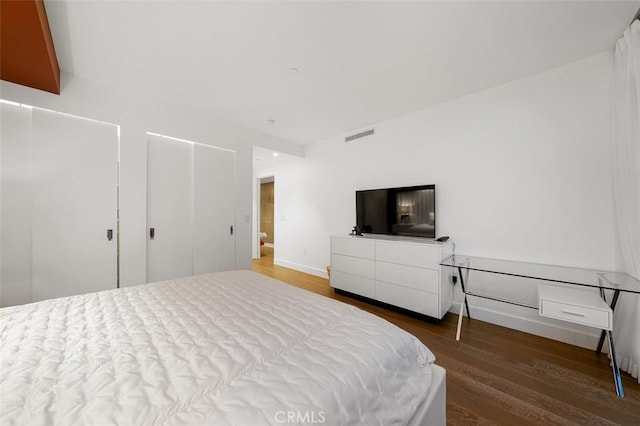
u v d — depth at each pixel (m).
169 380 0.71
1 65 1.75
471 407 1.42
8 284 2.03
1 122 2.00
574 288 2.06
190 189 3.12
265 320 1.12
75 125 2.30
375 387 0.80
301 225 4.73
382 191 3.32
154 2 1.46
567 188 2.13
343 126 3.61
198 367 0.77
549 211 2.22
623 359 1.76
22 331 0.99
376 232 3.39
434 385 1.06
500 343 2.13
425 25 1.66
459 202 2.74
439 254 2.46
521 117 2.35
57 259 2.22
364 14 1.56
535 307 2.03
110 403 0.62
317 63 2.08
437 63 2.09
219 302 1.33
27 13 1.29
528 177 2.32
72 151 2.29
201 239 3.20
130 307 1.25
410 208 3.04
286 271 4.73
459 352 1.99
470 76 2.30
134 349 0.87
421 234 2.95
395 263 2.81
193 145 3.12
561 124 2.16
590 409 1.40
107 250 2.46
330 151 4.16
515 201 2.39
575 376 1.68
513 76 2.31
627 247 1.75
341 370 0.78
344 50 1.91
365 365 0.83
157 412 0.60
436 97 2.72
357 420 0.71
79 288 2.32
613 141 1.88
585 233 2.06
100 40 1.79
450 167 2.80
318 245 4.41
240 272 2.03
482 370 1.76
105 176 2.46
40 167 2.15
